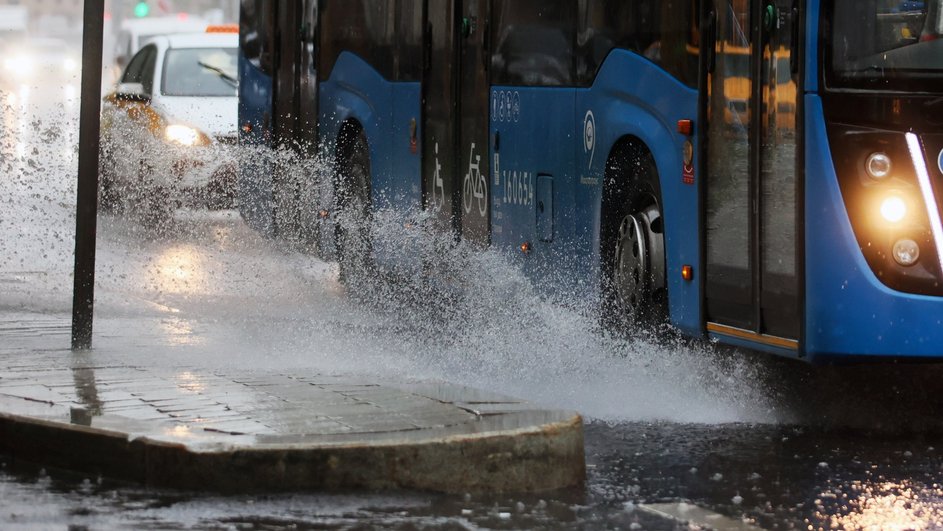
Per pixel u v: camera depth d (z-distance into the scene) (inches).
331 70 1146.0
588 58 789.2
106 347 731.4
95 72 726.5
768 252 629.3
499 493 502.9
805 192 603.8
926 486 523.5
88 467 517.0
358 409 552.4
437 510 478.3
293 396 581.6
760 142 633.6
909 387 694.5
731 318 660.1
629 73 746.8
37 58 3865.7
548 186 829.8
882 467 553.3
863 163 597.0
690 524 467.5
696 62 684.7
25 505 478.9
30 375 631.8
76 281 725.3
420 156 989.2
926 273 593.0
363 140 1093.1
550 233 828.6
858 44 601.9
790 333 615.8
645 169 752.3
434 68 976.3
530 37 852.6
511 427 515.2
